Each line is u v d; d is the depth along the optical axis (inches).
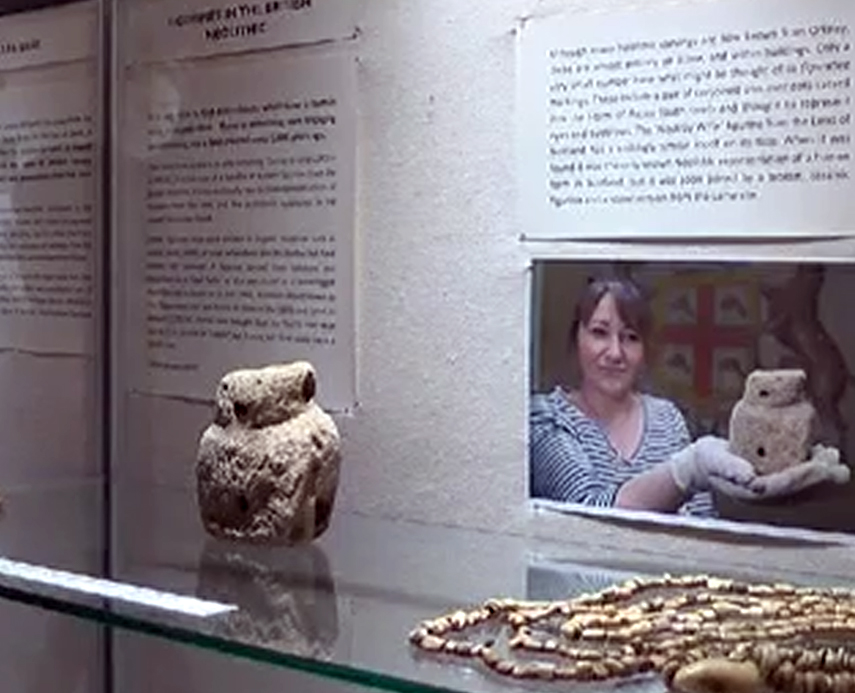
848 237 39.9
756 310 41.4
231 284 54.2
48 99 60.5
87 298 59.6
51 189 60.6
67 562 44.1
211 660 53.8
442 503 48.4
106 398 58.9
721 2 41.8
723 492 42.1
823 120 40.2
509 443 46.8
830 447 40.2
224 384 44.9
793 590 38.0
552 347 45.6
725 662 29.5
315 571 42.7
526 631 34.4
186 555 44.6
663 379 43.2
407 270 49.2
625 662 31.0
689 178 42.6
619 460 44.2
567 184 45.1
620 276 44.0
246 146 53.6
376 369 50.1
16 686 58.9
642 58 43.3
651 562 42.7
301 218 52.0
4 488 56.9
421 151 48.7
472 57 47.3
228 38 54.0
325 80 51.1
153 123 56.6
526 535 46.3
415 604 38.5
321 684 49.9
